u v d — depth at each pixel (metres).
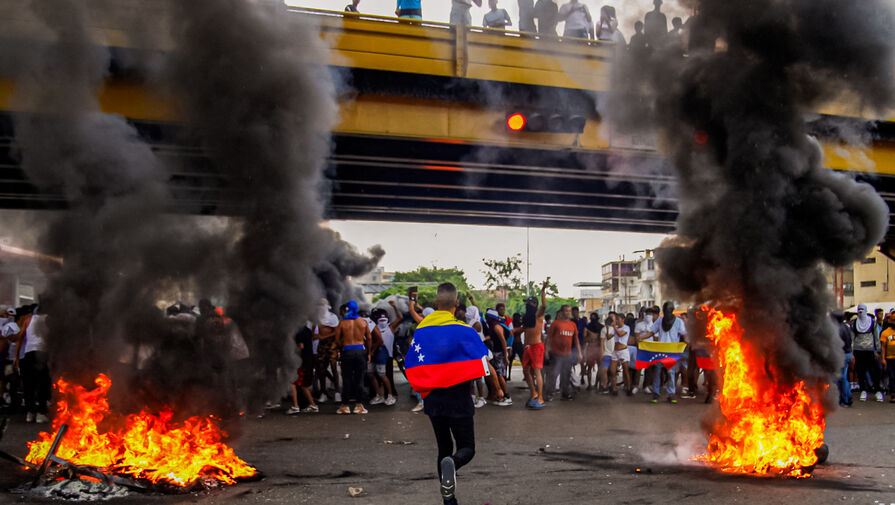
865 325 12.88
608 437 8.09
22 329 9.41
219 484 5.35
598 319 14.89
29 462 5.40
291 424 9.34
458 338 4.48
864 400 12.95
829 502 4.75
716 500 4.84
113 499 4.82
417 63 11.70
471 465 6.30
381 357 11.89
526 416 10.26
